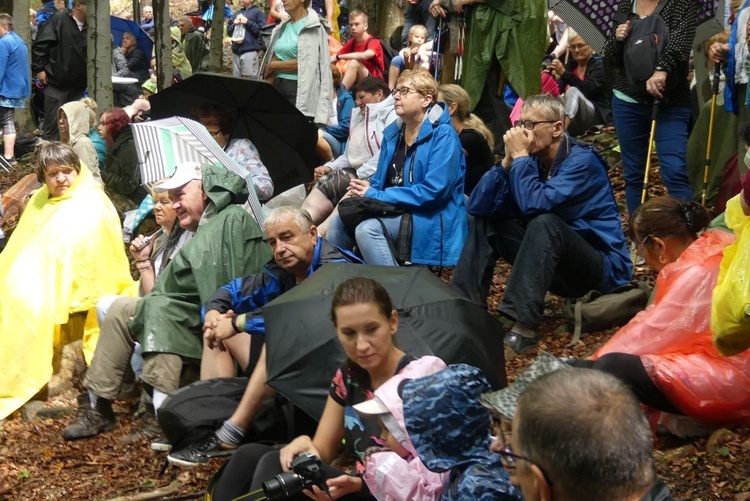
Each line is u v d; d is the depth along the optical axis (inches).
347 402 141.9
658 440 169.0
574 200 216.4
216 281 215.6
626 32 245.8
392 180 240.8
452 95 257.4
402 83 235.8
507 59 321.4
